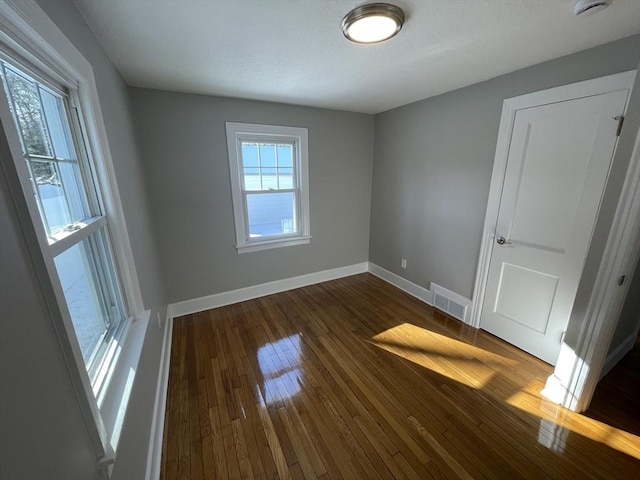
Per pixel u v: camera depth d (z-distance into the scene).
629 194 1.31
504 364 2.04
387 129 3.33
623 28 1.41
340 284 3.59
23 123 0.79
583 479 1.26
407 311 2.87
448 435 1.48
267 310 2.91
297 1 1.18
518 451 1.39
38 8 0.75
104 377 1.03
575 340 1.57
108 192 1.27
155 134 2.41
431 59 1.80
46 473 0.51
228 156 2.75
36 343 0.54
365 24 1.30
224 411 1.64
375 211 3.73
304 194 3.28
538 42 1.58
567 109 1.76
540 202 1.97
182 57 1.71
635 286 1.88
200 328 2.56
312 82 2.23
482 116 2.27
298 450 1.41
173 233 2.65
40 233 0.59
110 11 1.21
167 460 1.36
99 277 1.22
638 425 1.52
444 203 2.72
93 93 1.19
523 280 2.13
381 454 1.39
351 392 1.78
